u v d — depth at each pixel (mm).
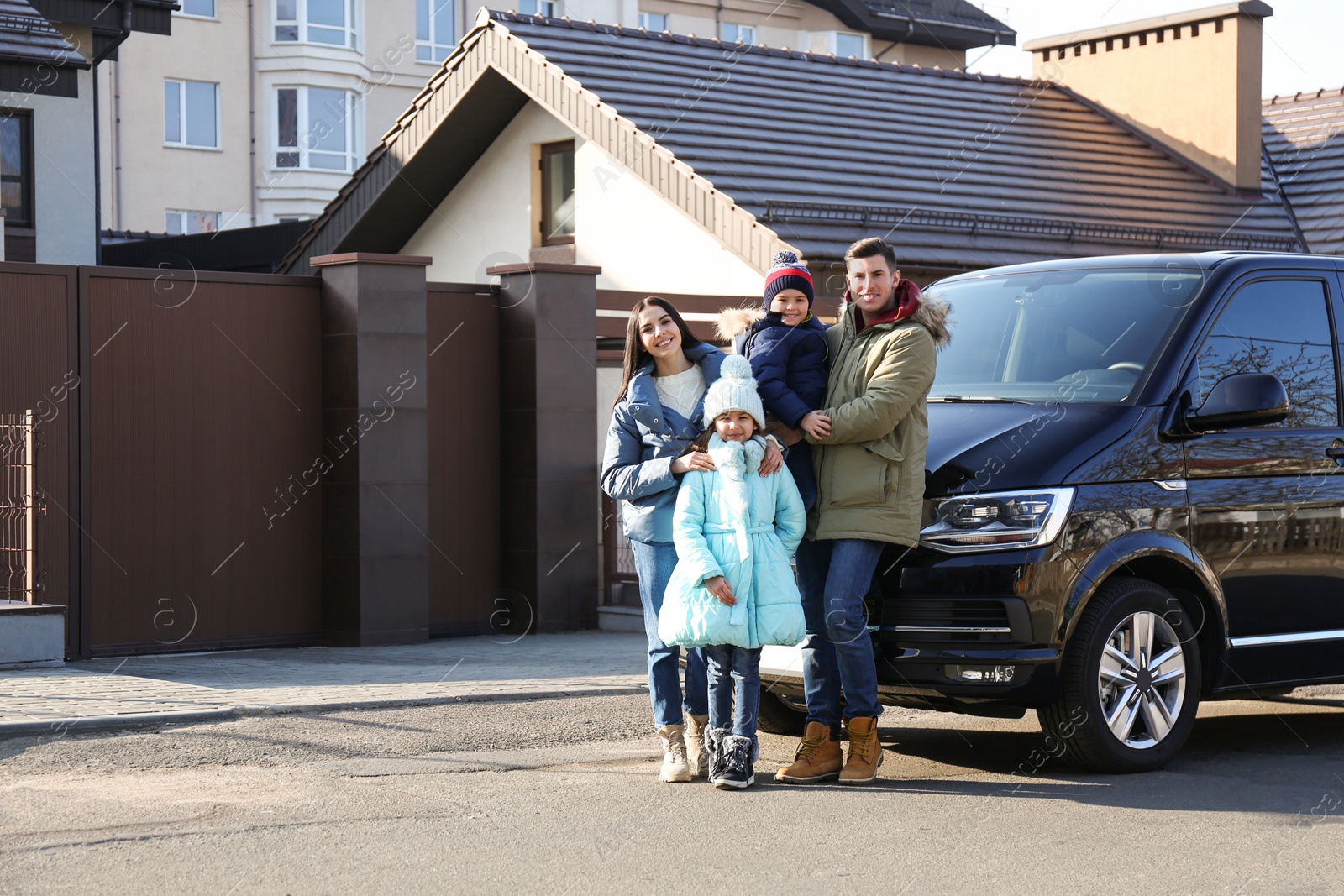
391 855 4797
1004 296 7336
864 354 5887
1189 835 5215
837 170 15680
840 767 6105
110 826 5117
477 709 7785
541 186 18406
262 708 7441
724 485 5750
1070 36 21172
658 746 6898
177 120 35000
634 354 6113
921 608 6070
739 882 4555
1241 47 19406
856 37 41562
